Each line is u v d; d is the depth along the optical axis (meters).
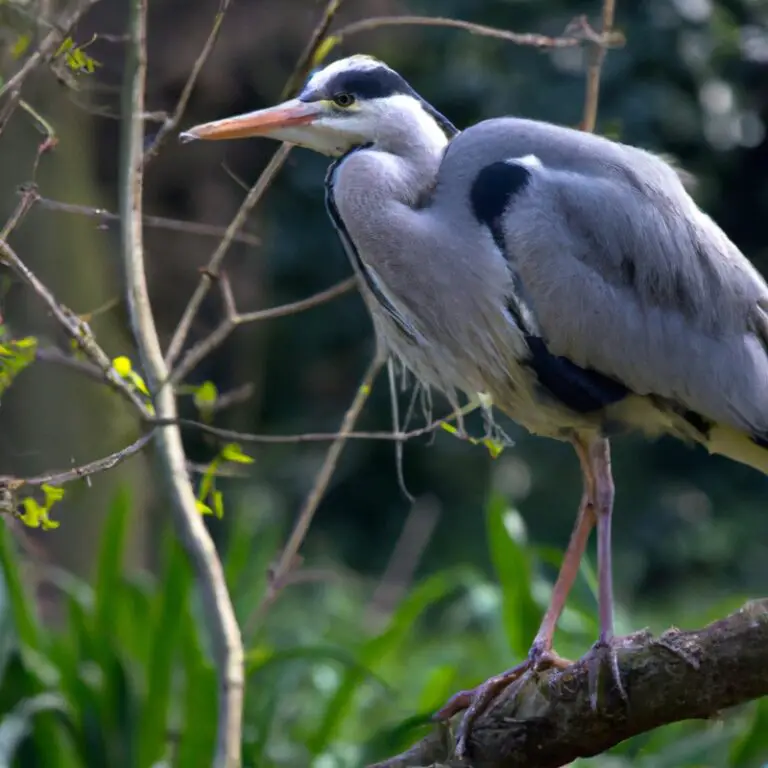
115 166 16.27
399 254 8.20
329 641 14.09
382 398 21.97
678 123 20.36
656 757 10.03
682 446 22.44
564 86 20.00
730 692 6.62
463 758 7.17
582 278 8.05
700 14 20.36
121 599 10.34
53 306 7.34
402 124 8.40
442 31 20.55
